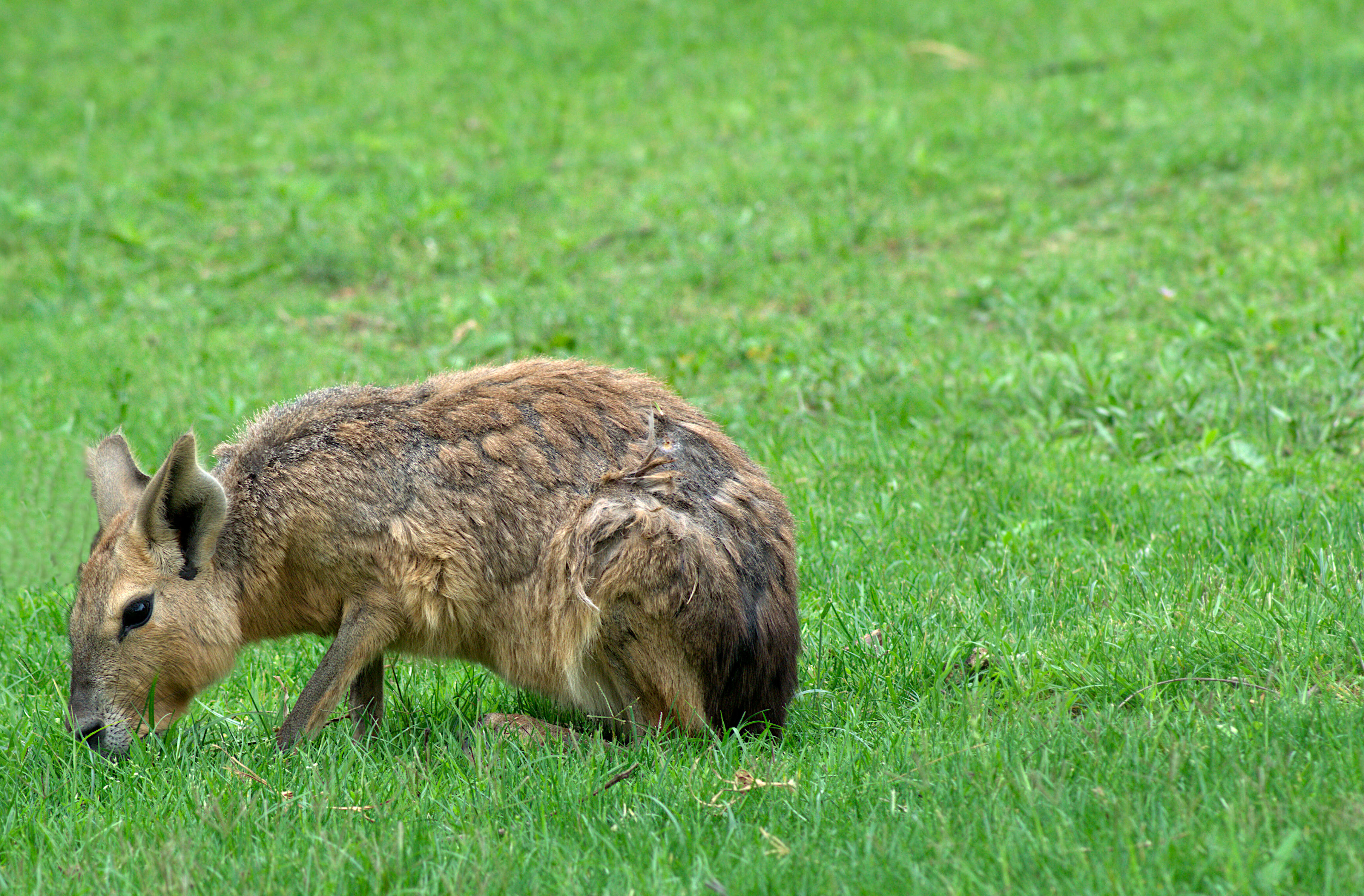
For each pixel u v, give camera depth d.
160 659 10.38
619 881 7.94
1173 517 13.69
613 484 10.40
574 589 10.15
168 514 10.27
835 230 26.17
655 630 10.15
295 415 10.97
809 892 7.66
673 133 34.69
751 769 9.50
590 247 27.14
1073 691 10.36
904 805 8.62
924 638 11.49
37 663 12.42
